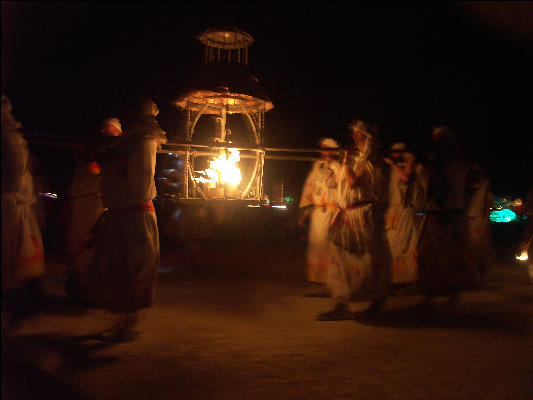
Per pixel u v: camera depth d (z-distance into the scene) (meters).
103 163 3.92
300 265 8.62
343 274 4.82
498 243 13.63
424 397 2.90
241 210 10.22
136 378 3.11
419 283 5.38
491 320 4.88
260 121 8.34
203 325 4.52
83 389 1.81
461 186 5.29
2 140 3.34
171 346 3.84
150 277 3.90
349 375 3.25
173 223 7.85
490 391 3.00
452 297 5.43
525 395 2.94
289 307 5.38
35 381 1.68
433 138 5.48
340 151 5.47
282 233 10.77
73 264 4.70
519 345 3.98
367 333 4.33
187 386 3.00
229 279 7.19
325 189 6.04
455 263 5.23
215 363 3.45
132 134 3.92
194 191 7.86
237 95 7.67
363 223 4.80
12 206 3.59
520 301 5.90
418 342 4.05
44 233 10.97
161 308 5.22
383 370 3.36
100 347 3.76
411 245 6.30
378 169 4.89
